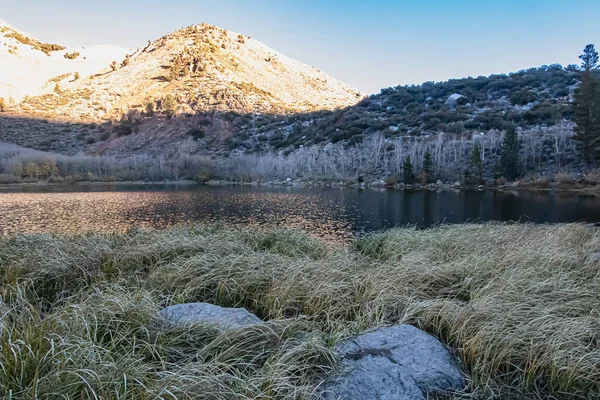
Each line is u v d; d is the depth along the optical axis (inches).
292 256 238.7
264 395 77.5
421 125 1994.3
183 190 1465.3
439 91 2536.9
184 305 130.4
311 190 1358.3
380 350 102.2
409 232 330.6
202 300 159.5
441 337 122.3
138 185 1839.3
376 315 131.5
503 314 121.6
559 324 115.7
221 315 122.6
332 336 107.7
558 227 323.9
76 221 627.5
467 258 204.4
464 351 107.7
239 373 86.5
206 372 85.6
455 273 179.9
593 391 93.7
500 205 775.7
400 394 84.7
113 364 80.7
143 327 104.7
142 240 251.4
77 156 2295.8
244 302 159.5
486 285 158.7
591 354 99.7
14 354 72.9
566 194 947.3
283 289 153.4
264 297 155.5
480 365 101.9
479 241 265.0
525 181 1125.1
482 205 786.8
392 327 116.8
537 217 605.9
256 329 108.7
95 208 827.4
